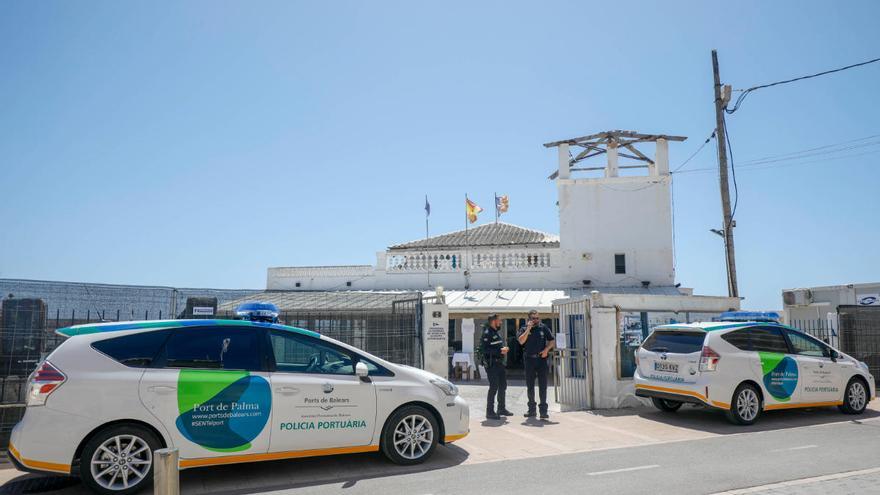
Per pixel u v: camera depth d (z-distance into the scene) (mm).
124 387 6320
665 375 10719
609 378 12055
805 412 11789
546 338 11133
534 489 6520
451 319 22672
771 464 7602
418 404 7797
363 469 7457
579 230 24047
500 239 26641
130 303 9625
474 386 17297
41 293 8953
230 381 6758
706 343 10164
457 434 8031
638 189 23922
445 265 24531
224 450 6637
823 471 7246
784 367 10750
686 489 6477
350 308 13484
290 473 7281
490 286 24141
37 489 6684
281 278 25594
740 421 10234
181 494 6465
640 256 23625
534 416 11055
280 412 6918
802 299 20188
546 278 23922
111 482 6191
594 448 8664
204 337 6926
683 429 10062
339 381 7316
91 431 6172
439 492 6449
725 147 17906
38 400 6086
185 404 6508
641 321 12688
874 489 6387
